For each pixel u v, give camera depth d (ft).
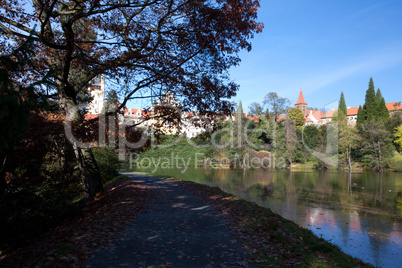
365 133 178.40
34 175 22.17
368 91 223.92
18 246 18.89
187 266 14.93
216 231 22.31
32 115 15.80
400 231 40.91
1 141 12.46
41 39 23.29
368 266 16.98
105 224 23.00
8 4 28.50
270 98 223.10
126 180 71.05
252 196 70.64
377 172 156.15
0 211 18.20
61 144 26.73
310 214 51.16
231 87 34.47
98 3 24.16
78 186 43.93
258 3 29.32
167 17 34.04
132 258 15.83
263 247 18.16
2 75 12.68
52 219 23.32
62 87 30.96
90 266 14.35
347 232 39.40
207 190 50.72
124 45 31.19
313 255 17.26
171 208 32.94
